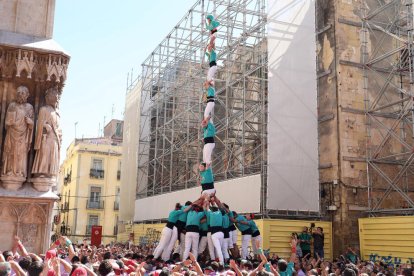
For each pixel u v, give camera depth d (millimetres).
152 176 33594
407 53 20359
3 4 8758
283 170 19078
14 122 8234
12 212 8172
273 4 20422
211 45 15141
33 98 8711
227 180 21188
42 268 4965
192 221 13375
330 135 20625
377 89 21297
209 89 14812
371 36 21609
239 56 25547
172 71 32344
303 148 19688
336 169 19969
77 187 48219
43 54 8617
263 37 22047
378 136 20797
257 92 23734
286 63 20156
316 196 19562
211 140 14461
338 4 21203
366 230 18484
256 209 18828
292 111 19812
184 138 30266
